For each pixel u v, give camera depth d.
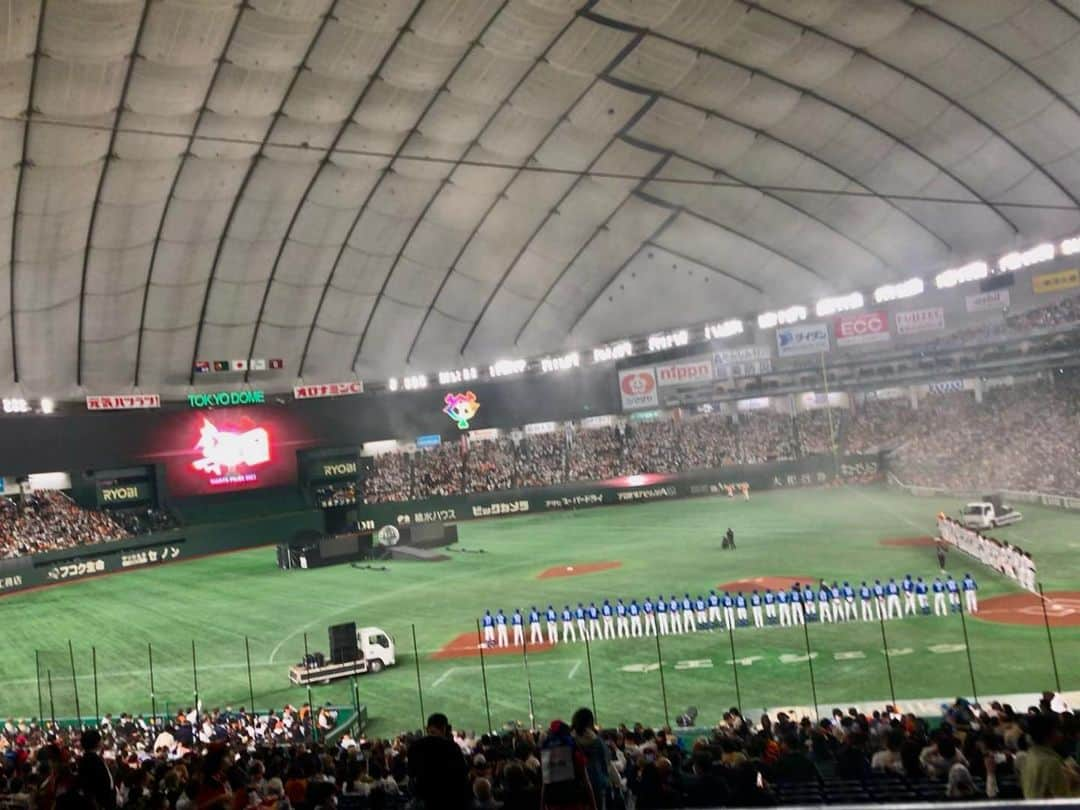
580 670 32.50
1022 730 16.05
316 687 34.12
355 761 17.69
